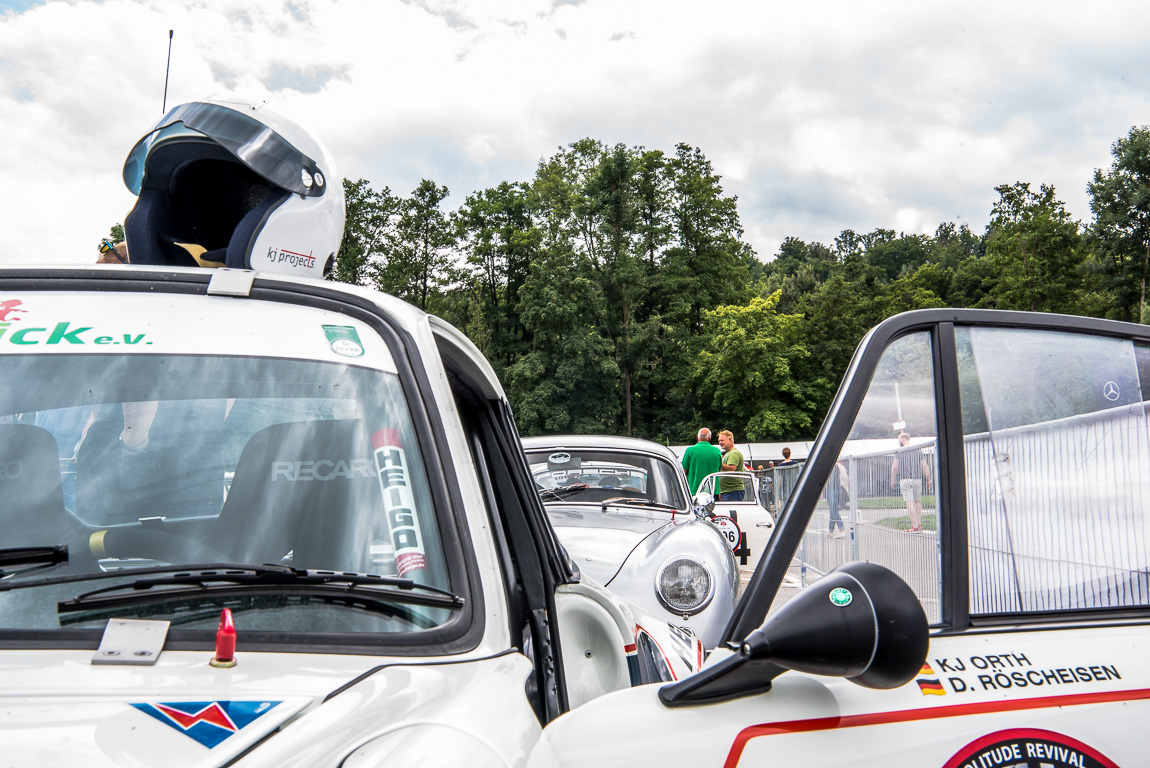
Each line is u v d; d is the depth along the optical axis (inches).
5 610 45.8
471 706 43.2
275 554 51.9
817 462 55.8
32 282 62.3
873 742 49.6
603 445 244.7
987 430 60.2
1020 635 57.1
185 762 35.0
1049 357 63.1
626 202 2596.0
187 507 53.5
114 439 55.7
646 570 173.8
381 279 2672.2
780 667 51.2
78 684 40.2
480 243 2748.5
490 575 53.4
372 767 36.2
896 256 5876.0
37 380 57.2
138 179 105.6
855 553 55.7
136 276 63.5
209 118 100.0
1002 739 51.2
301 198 102.7
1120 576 60.8
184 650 44.1
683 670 85.0
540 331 2370.8
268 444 55.9
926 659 50.8
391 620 48.7
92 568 49.7
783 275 4458.7
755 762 47.6
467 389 79.3
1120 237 2706.7
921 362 60.4
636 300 2691.9
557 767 43.9
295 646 45.5
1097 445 62.4
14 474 53.7
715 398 2482.8
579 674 78.1
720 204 2822.3
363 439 56.5
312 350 60.4
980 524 59.0
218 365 59.0
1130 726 53.2
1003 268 2871.6
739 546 276.2
